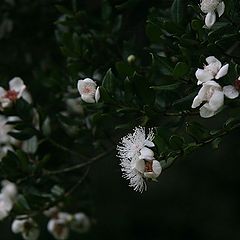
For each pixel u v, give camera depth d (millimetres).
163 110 672
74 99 795
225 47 668
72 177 799
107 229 1314
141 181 630
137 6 776
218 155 1312
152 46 722
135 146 629
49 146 787
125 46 748
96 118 682
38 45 888
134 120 677
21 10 881
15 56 900
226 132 637
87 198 836
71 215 835
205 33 640
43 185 787
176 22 666
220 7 625
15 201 787
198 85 643
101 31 771
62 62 868
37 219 787
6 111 753
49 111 822
